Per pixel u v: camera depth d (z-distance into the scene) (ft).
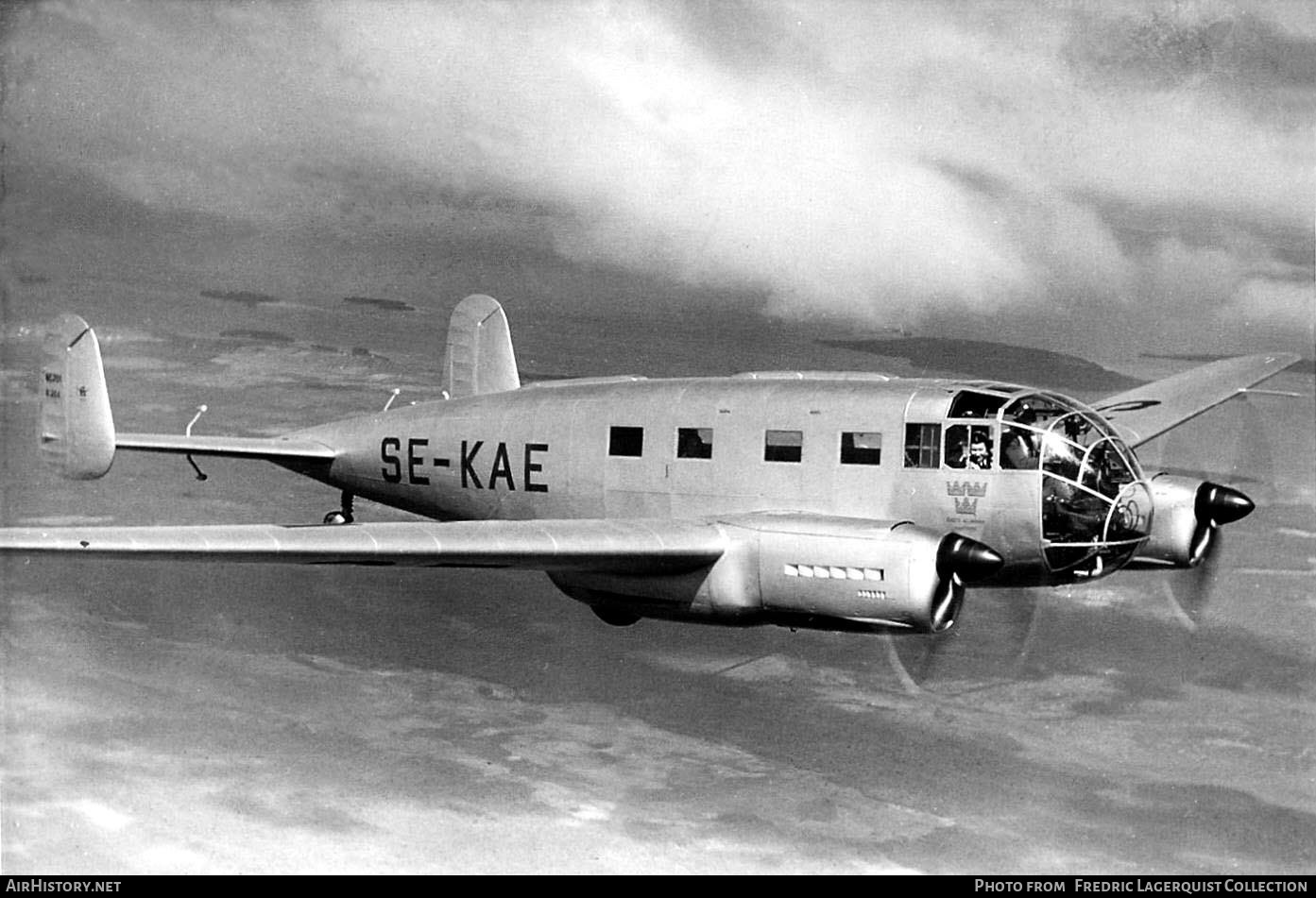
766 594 39.55
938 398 41.47
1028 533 39.75
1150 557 44.09
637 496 47.60
